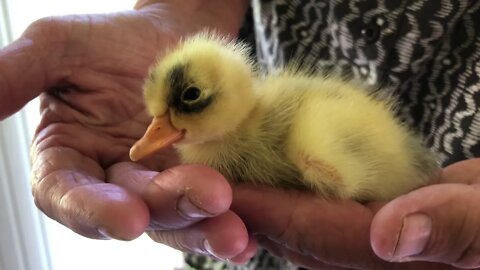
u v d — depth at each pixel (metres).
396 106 0.17
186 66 0.14
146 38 0.19
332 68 0.18
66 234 0.35
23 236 0.34
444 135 0.17
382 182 0.14
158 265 0.36
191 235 0.13
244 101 0.15
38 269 0.35
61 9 0.30
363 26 0.18
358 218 0.13
